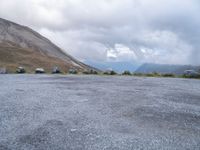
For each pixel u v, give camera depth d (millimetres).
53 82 26250
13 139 8930
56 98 16203
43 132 9602
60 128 10062
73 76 36344
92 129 9961
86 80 29297
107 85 23797
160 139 8984
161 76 42312
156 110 13125
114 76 38281
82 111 12758
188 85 24828
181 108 13719
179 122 11070
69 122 10859
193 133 9688
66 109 13141
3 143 8578
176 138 9109
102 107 13688
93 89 20688
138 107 13758
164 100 15906
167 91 19969
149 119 11430
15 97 16328
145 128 10164
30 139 8922
